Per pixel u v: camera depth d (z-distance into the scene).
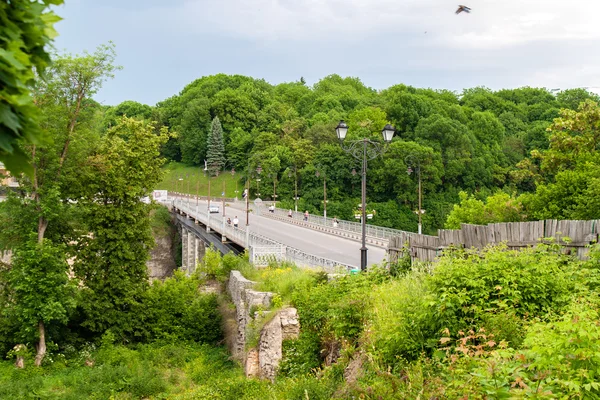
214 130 136.25
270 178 110.50
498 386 6.93
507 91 154.88
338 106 138.62
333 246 48.03
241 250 48.41
